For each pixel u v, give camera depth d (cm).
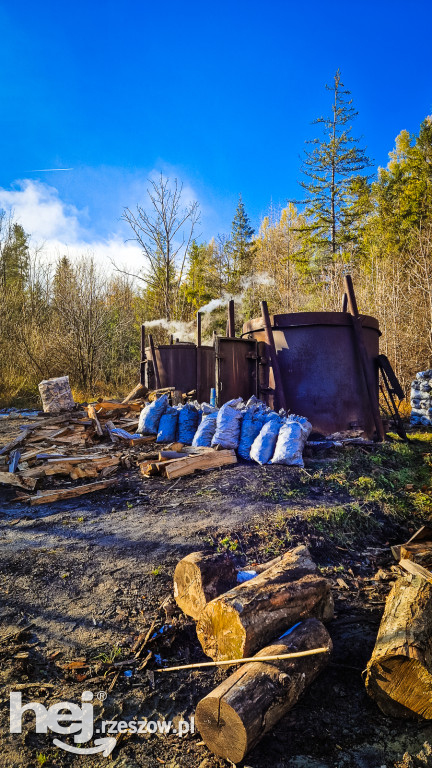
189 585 330
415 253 2089
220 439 705
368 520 521
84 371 2167
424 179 2692
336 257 2842
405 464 732
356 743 239
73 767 227
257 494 566
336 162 3166
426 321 1706
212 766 227
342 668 295
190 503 548
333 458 706
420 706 244
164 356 1230
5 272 2481
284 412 742
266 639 277
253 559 427
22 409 1652
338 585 403
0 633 324
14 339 2162
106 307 2420
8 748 234
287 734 245
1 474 635
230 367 870
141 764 229
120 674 288
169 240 2420
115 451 757
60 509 554
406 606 279
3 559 423
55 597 365
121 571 400
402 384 1648
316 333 835
